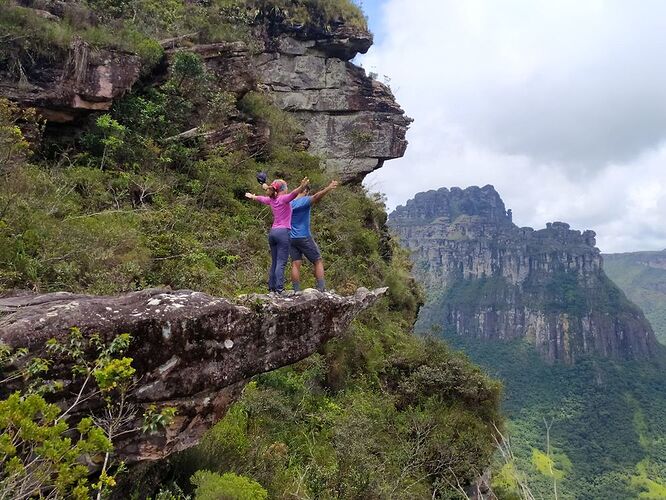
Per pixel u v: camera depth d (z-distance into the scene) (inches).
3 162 394.6
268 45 992.2
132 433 193.6
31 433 126.0
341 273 674.2
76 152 545.3
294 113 1008.9
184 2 863.7
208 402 214.1
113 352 183.3
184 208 535.5
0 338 168.4
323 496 313.4
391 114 1067.3
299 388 437.7
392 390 593.6
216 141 669.3
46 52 533.0
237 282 469.7
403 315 858.1
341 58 1055.0
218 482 232.7
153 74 649.0
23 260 321.4
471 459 503.8
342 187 889.5
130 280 363.9
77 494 129.9
